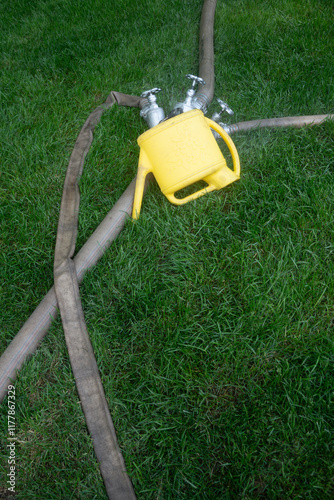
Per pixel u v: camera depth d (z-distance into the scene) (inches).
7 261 75.6
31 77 116.1
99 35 129.0
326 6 127.6
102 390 58.9
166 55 117.1
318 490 50.6
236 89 105.2
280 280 67.1
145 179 80.0
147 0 139.7
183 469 53.6
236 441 55.1
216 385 59.9
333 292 65.1
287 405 56.4
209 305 67.4
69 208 79.5
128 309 67.4
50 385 61.7
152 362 62.6
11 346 62.6
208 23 120.8
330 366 59.0
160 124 69.6
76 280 68.3
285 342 62.4
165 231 75.4
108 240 73.9
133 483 53.3
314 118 90.0
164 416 58.1
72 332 63.3
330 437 53.1
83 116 102.3
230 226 76.1
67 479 54.5
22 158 91.0
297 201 77.0
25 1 158.1
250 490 51.4
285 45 113.5
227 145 84.7
